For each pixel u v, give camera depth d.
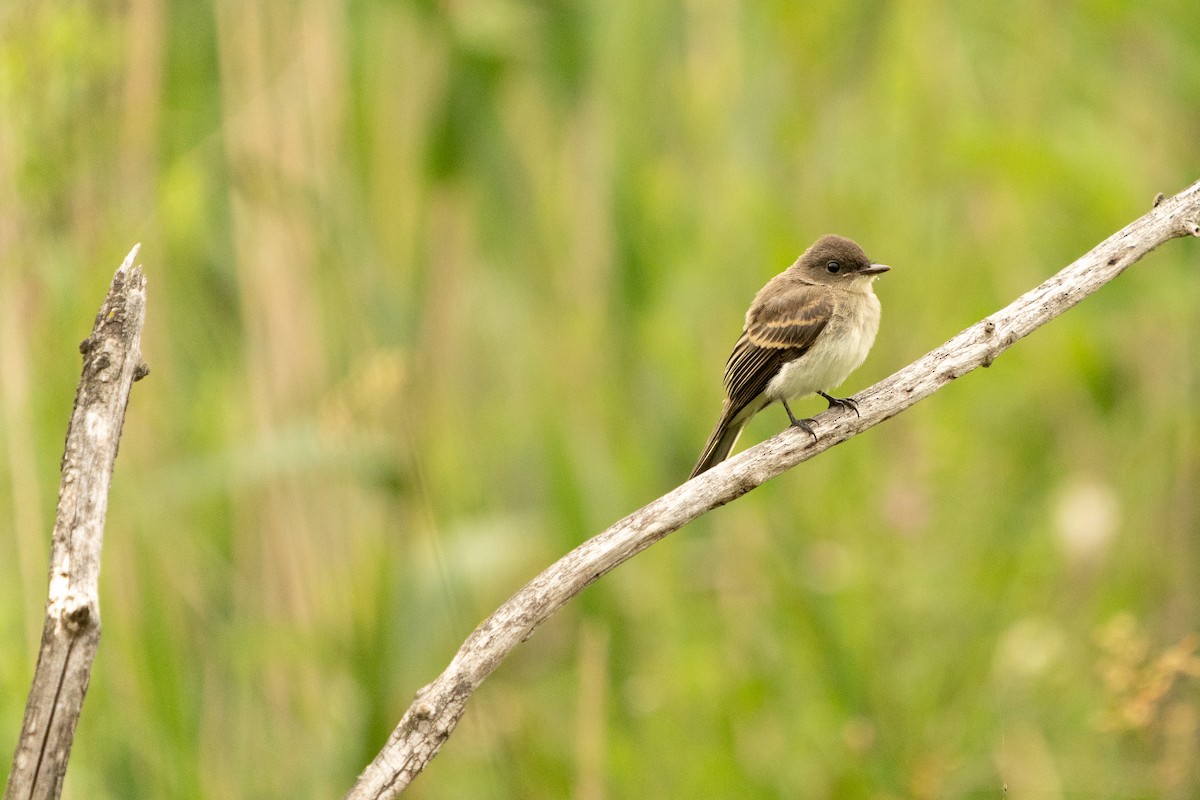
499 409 13.91
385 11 12.96
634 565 13.18
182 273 12.41
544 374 13.54
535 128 13.73
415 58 13.02
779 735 12.08
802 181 14.25
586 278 13.62
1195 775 11.47
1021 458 14.43
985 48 15.43
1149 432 14.29
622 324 13.55
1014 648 12.27
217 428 12.24
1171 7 13.62
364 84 12.98
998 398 14.70
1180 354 14.24
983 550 13.38
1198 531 13.62
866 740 11.51
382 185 13.02
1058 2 14.91
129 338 5.96
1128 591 13.25
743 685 12.19
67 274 11.45
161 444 11.77
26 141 11.16
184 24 12.79
